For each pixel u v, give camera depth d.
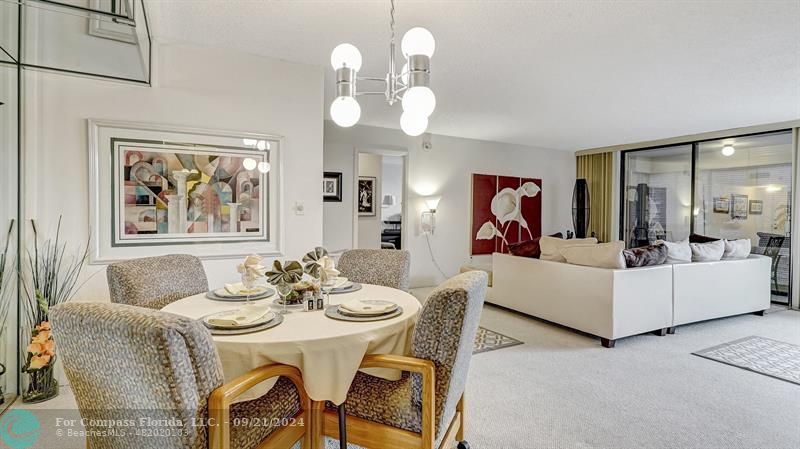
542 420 2.14
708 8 2.23
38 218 2.38
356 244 5.48
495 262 4.59
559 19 2.37
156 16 2.38
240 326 1.43
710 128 5.34
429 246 6.02
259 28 2.54
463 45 2.75
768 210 5.10
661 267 3.59
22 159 2.32
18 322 2.34
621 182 6.91
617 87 3.64
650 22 2.39
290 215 3.08
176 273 2.13
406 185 5.82
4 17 2.19
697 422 2.12
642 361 3.01
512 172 6.82
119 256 2.56
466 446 1.84
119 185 2.56
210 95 2.81
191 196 2.76
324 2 2.22
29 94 2.33
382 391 1.54
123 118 2.57
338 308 1.71
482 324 4.00
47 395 2.33
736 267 4.18
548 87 3.66
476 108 4.42
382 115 4.90
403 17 2.37
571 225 7.56
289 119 3.07
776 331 3.83
